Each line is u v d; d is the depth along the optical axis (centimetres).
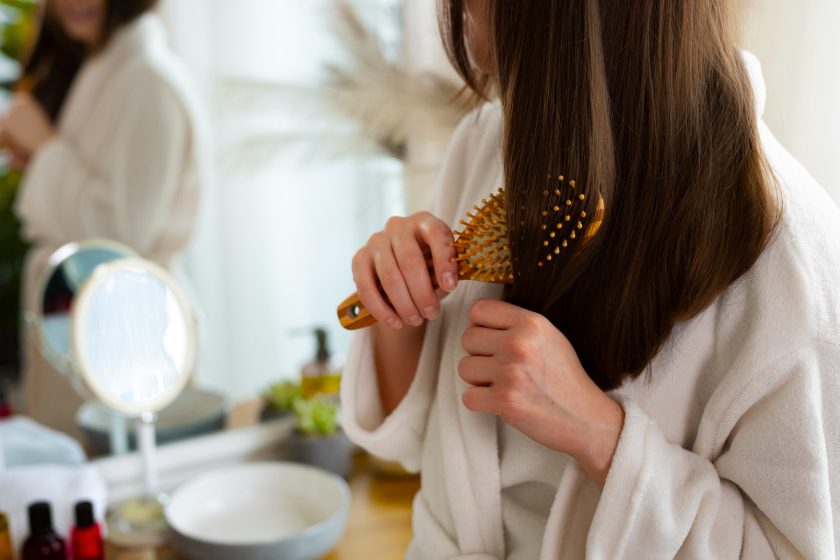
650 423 46
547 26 44
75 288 93
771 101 72
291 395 114
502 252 47
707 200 44
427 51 113
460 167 65
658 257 45
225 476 95
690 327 48
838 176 69
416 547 61
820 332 43
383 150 111
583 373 47
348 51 108
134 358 91
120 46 95
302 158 109
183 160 101
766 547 45
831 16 69
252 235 109
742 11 49
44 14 90
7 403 93
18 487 84
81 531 80
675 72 44
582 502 50
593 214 43
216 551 80
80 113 94
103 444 102
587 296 47
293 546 81
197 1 100
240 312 110
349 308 51
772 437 44
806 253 44
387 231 50
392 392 61
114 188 97
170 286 94
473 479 55
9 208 91
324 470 103
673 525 45
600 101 43
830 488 44
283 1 105
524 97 45
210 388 109
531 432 46
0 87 89
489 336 47
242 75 104
